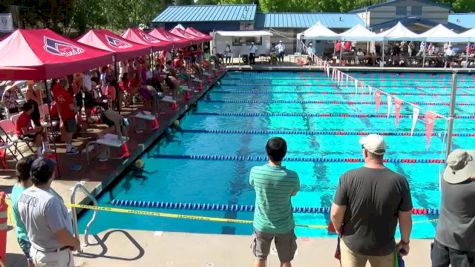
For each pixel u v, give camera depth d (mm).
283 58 32281
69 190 7855
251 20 33281
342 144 12281
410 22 34625
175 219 7660
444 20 35844
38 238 3637
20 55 7840
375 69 27625
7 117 11453
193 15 34750
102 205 8211
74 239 3703
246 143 12547
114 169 9062
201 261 5258
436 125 14352
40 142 9164
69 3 27000
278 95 20250
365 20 36219
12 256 5305
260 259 4352
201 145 12391
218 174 10070
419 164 10602
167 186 9336
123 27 42375
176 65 22438
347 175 3561
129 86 15305
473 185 3721
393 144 12211
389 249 3557
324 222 7605
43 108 9969
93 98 12516
